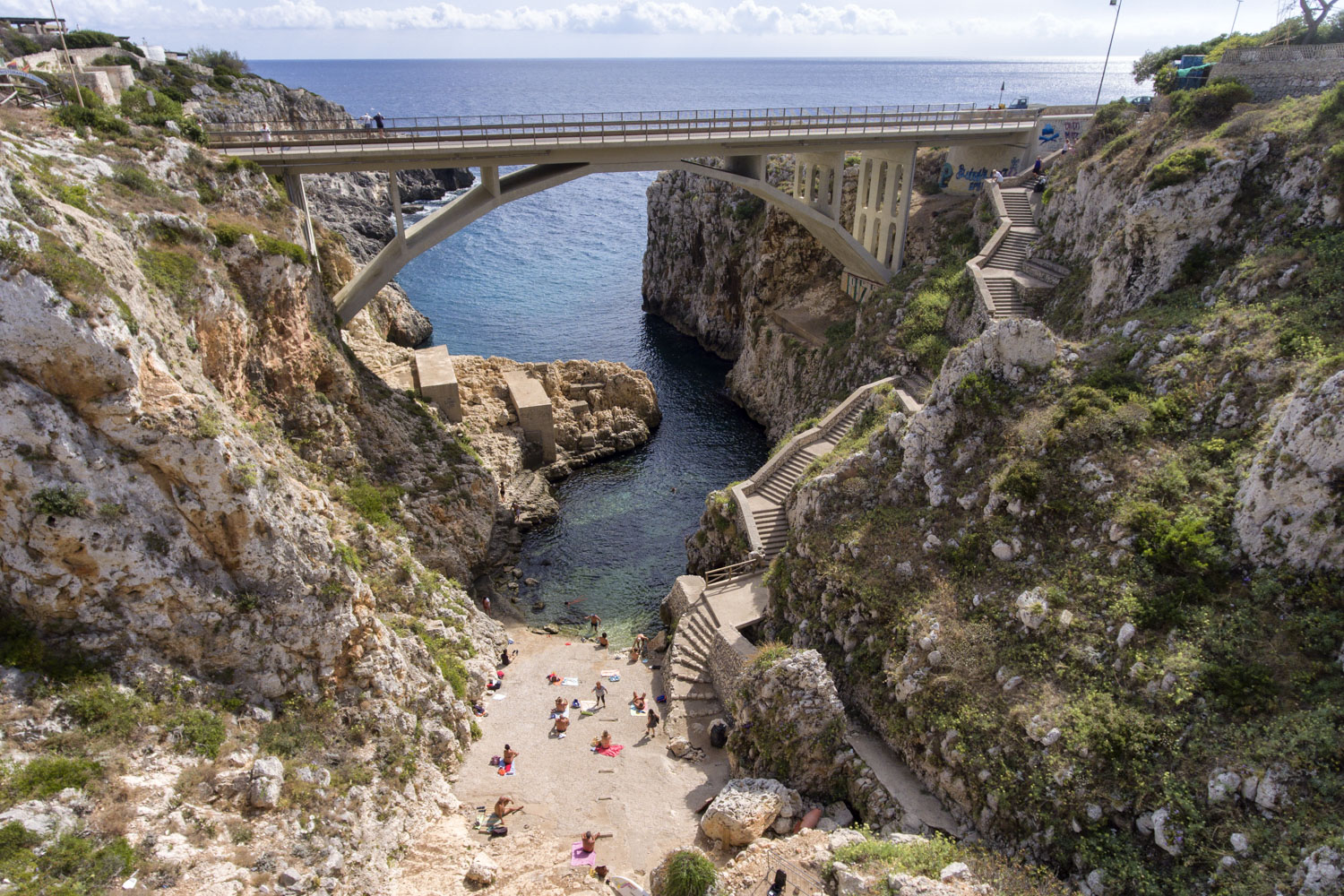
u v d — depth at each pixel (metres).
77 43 60.78
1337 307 24.44
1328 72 33.12
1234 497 22.20
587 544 43.62
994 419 28.52
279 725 21.38
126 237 24.55
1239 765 17.73
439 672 26.97
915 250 55.09
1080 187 41.94
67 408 18.52
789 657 24.86
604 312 86.62
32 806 15.93
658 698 30.38
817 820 22.38
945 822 21.52
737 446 55.47
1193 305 29.81
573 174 45.31
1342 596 19.08
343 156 38.56
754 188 50.66
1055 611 22.72
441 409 45.56
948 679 22.80
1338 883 15.06
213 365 27.02
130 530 19.28
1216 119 35.34
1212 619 20.47
